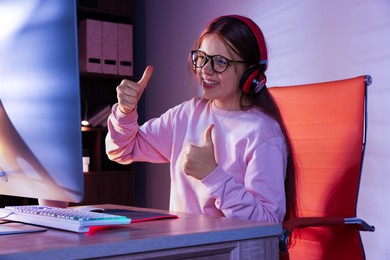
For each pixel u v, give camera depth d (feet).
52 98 3.21
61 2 3.10
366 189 8.30
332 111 5.77
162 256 2.90
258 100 5.24
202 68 5.04
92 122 12.65
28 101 3.35
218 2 11.35
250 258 3.27
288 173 5.09
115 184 12.81
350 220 5.03
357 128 5.53
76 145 3.13
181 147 5.49
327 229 5.50
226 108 5.36
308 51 9.36
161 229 3.18
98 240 2.78
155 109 13.30
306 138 5.89
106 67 12.63
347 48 8.71
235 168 4.91
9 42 3.43
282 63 9.85
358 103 5.59
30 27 3.29
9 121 3.50
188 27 12.22
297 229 5.69
